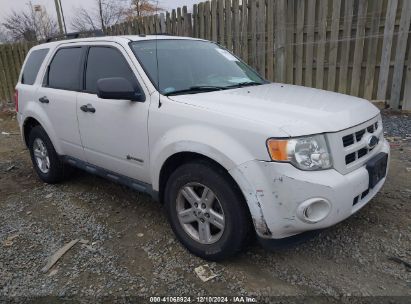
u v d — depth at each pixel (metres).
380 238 3.31
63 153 4.66
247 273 2.96
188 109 3.04
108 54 3.88
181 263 3.14
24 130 5.27
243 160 2.67
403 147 5.44
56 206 4.37
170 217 3.34
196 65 3.87
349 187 2.69
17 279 3.04
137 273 3.04
